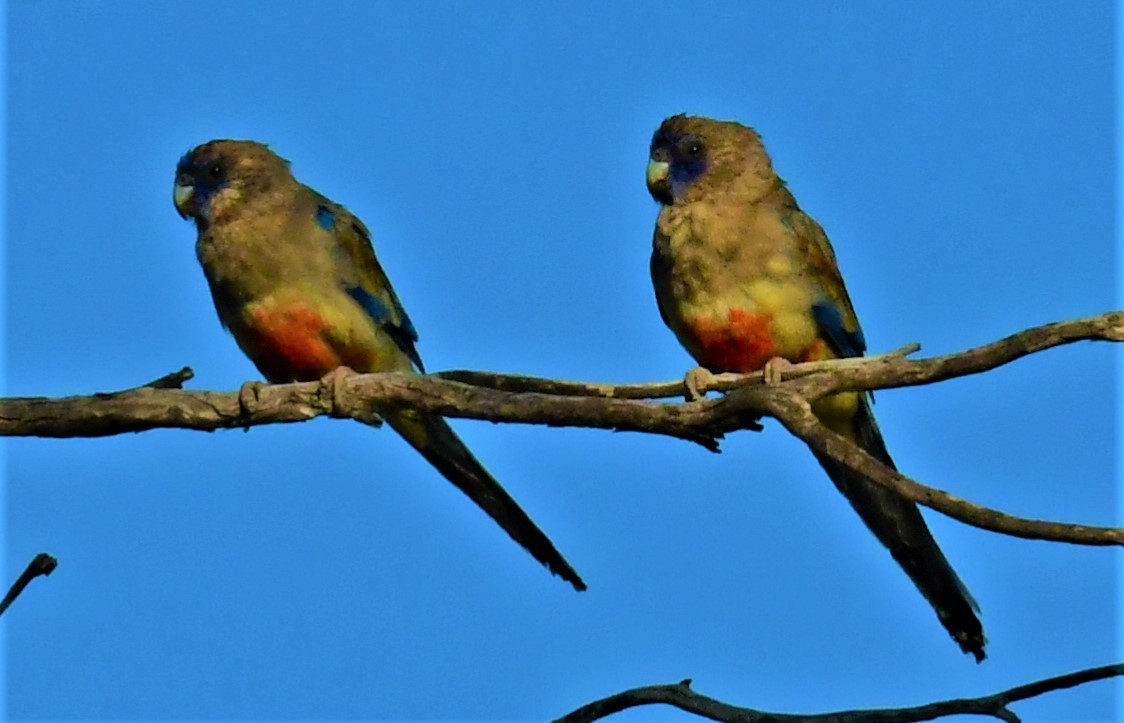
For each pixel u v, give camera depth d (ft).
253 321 43.09
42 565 29.63
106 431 35.06
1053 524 25.70
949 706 31.14
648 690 32.63
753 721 32.04
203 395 35.17
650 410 30.99
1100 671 30.32
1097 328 27.99
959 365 29.12
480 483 40.88
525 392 34.78
